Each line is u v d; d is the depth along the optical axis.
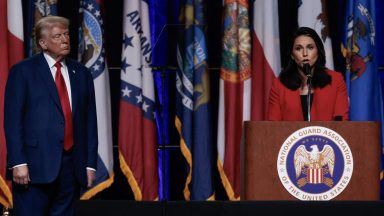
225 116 21.69
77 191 15.76
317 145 12.30
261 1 21.83
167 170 22.62
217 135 22.00
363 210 10.99
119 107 22.45
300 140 12.30
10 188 20.92
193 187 21.39
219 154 21.70
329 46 21.52
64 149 15.33
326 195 12.27
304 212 10.98
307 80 15.51
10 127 15.11
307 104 15.82
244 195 12.51
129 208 11.02
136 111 21.48
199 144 21.39
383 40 22.84
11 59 21.25
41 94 15.29
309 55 15.95
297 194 12.29
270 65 21.42
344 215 10.98
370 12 21.67
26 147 15.21
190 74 21.70
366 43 21.55
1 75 21.05
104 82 21.33
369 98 21.45
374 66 21.62
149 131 21.61
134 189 21.45
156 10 22.61
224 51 21.72
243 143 12.71
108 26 22.92
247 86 21.67
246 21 21.72
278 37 21.81
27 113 15.30
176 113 22.03
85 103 15.84
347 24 21.86
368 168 12.27
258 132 12.33
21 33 21.34
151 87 21.70
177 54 22.08
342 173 12.29
